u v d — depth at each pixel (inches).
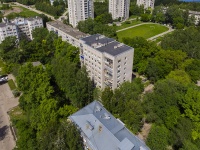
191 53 5083.7
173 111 2999.5
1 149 2994.6
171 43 5378.9
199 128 2842.0
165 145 2603.3
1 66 5295.3
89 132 2447.1
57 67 3848.4
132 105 2982.3
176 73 3939.5
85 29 7027.6
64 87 3604.8
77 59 4719.5
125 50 3767.2
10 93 4301.2
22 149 2635.3
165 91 3184.1
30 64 3663.9
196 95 2967.5
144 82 4507.9
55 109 3053.6
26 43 5378.9
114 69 3671.3
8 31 6028.5
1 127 3420.3
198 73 4234.7
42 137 2404.0
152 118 3085.6
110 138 2311.8
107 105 3063.5
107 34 6599.4
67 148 2261.3
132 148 2176.4
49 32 6038.4
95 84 4247.0
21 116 3607.3
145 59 4840.1
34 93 3304.6
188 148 2468.0
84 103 3516.2
